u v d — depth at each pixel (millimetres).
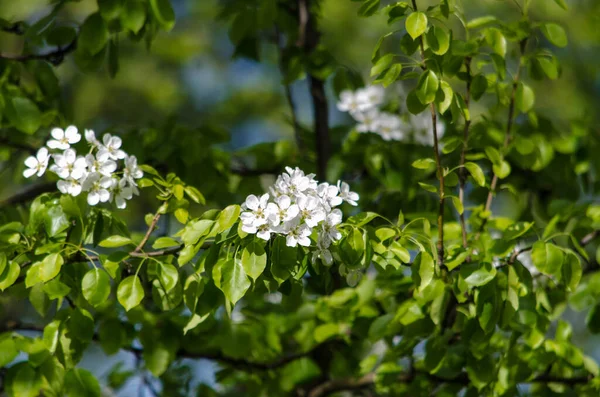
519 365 5160
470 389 5246
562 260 4449
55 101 6461
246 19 6852
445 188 4496
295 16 7254
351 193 4152
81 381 4754
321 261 4156
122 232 4512
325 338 5930
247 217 3801
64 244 4359
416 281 4168
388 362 5641
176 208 4426
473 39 5051
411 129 6738
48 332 4633
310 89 7219
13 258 4547
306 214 3801
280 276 3834
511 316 4531
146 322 5512
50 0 6305
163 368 5461
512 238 4660
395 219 6574
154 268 4352
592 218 5766
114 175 4348
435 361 5090
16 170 6711
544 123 6539
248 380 6320
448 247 4773
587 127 6727
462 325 4930
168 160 6406
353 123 7484
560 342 5574
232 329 5973
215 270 3949
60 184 4191
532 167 6016
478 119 6383
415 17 4234
